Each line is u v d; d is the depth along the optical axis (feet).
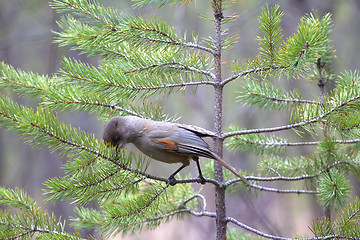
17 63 85.20
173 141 25.91
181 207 29.68
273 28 23.80
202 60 27.17
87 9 25.59
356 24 63.93
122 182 23.20
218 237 26.78
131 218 24.16
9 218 24.00
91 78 25.63
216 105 26.53
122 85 25.80
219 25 26.17
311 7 61.82
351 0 63.41
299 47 23.03
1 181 82.79
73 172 22.48
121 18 25.88
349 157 28.66
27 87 28.22
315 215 71.87
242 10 71.36
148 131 26.37
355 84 28.07
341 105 24.53
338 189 26.18
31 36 69.51
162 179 24.63
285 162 32.37
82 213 30.25
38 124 21.86
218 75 26.40
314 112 25.75
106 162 22.75
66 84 26.11
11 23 78.02
